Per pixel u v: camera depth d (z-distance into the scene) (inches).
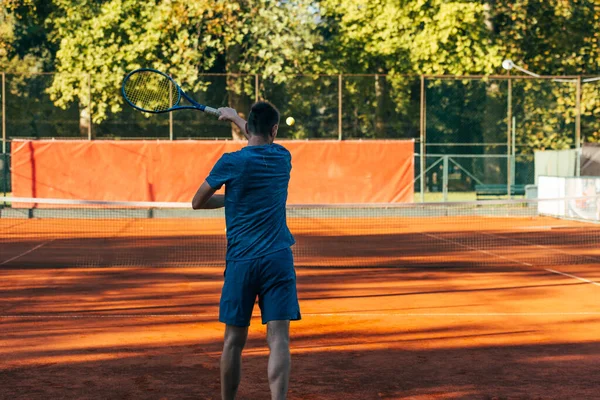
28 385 201.6
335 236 666.2
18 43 1250.0
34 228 728.3
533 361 231.0
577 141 879.7
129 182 852.6
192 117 931.3
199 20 916.0
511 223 802.8
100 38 946.7
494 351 243.6
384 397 193.6
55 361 227.1
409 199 880.9
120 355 234.8
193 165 856.9
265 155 163.3
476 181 926.4
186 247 572.4
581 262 486.3
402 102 1000.2
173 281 391.5
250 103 945.5
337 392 197.5
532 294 356.5
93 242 607.5
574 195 814.5
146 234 678.5
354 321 290.2
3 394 193.3
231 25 916.0
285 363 159.5
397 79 997.2
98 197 852.0
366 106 948.0
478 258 505.7
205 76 937.5
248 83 915.4
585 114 1111.6
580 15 1109.7
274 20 918.4
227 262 165.2
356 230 727.1
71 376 210.7
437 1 970.7
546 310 315.6
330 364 225.9
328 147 867.4
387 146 872.9
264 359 229.6
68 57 951.0
